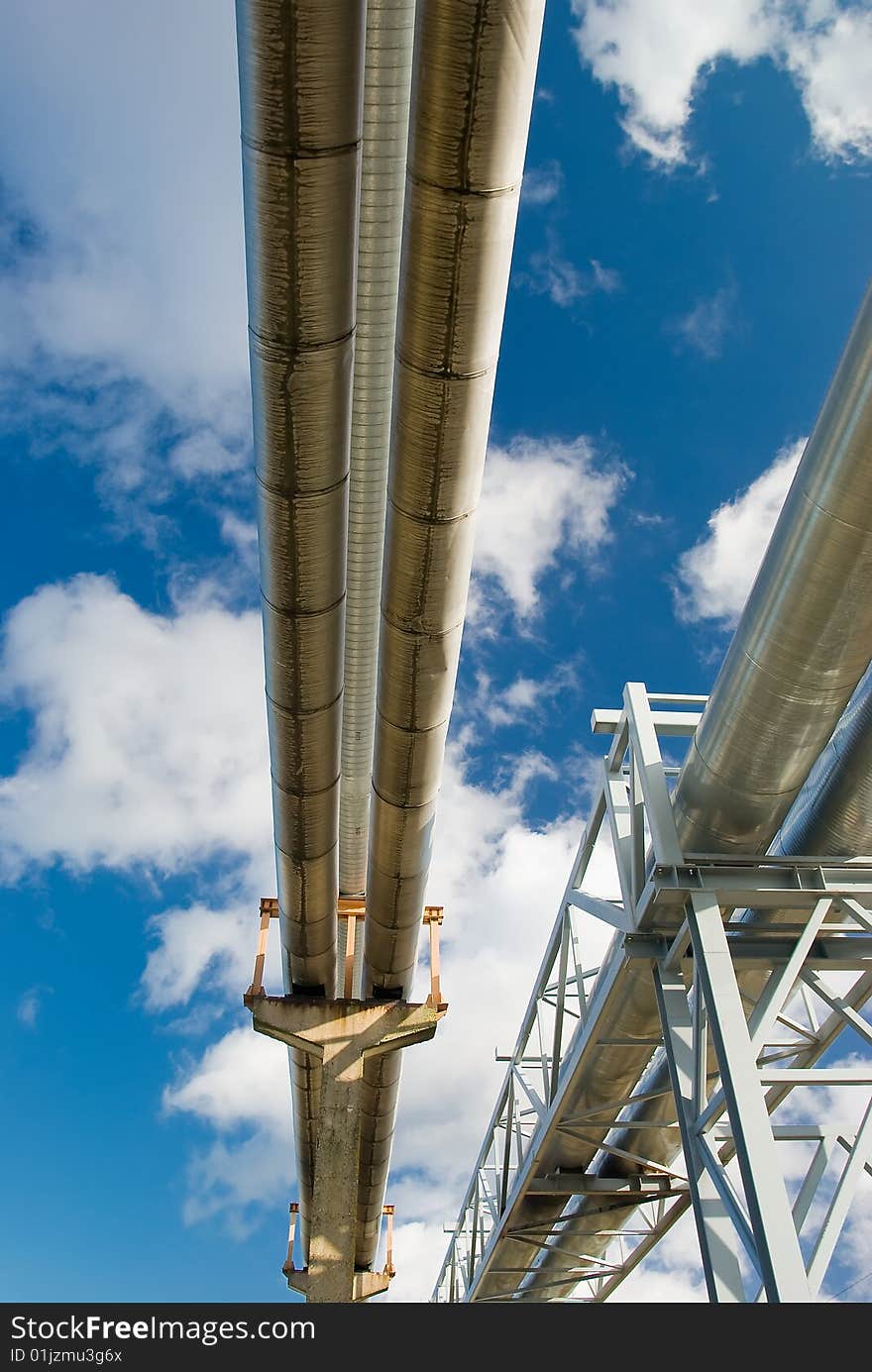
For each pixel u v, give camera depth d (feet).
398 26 27.84
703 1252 30.35
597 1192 58.85
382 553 40.22
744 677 30.86
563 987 49.83
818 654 28.99
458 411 30.50
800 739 31.40
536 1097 55.26
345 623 41.47
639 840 37.42
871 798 34.01
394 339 33.12
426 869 50.42
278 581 35.86
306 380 30.60
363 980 61.67
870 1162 33.37
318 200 27.02
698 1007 33.32
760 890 33.86
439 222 26.68
